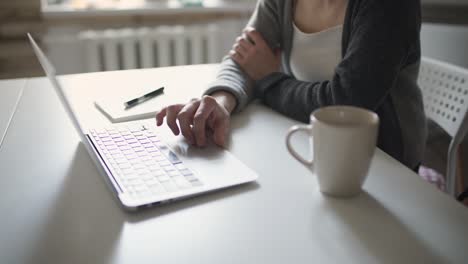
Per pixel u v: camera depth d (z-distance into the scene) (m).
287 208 0.64
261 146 0.83
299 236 0.58
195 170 0.73
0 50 2.10
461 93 1.17
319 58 1.12
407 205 0.65
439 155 1.47
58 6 2.21
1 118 0.96
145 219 0.62
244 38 1.18
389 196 0.67
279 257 0.54
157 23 2.31
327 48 1.10
